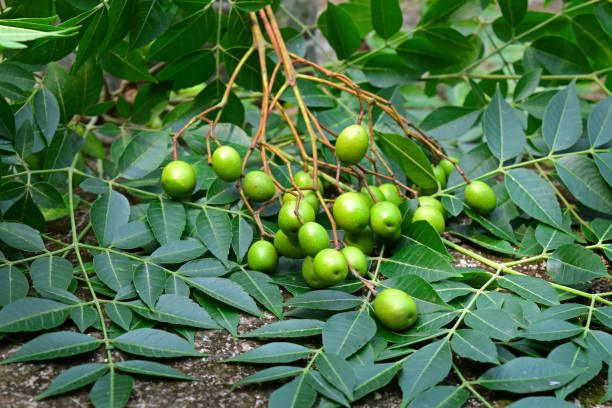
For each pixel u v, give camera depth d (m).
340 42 0.83
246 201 0.69
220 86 0.79
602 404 0.60
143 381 0.61
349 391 0.58
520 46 1.33
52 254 0.67
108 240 0.69
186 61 0.78
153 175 0.74
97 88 0.78
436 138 0.82
